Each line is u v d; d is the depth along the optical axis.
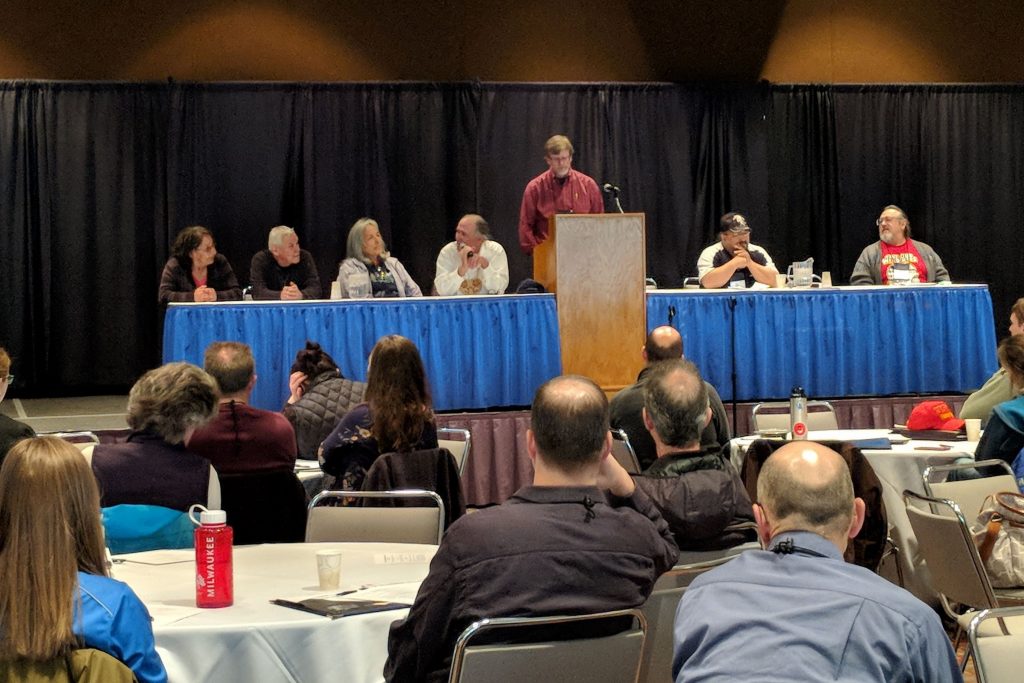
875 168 10.58
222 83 9.60
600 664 2.32
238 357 3.91
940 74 10.89
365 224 7.03
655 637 2.82
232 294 7.20
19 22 9.57
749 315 6.98
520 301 6.64
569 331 6.67
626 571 2.36
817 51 10.72
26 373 9.52
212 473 3.30
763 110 10.33
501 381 6.66
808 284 7.31
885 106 10.57
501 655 2.23
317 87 9.74
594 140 10.07
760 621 1.82
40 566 2.00
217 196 9.62
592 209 7.90
